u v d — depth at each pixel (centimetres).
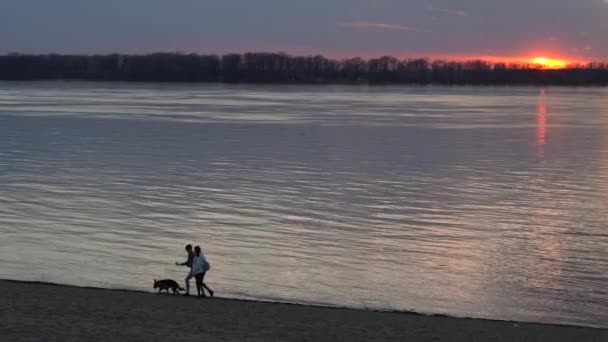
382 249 3055
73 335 1593
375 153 6538
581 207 4006
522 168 5600
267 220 3619
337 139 7788
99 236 3222
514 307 2336
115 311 1844
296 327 1791
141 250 2986
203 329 1709
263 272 2681
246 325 1778
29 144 6925
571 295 2459
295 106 14262
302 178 5012
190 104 14500
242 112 12094
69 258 2839
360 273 2698
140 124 9388
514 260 2889
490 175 5222
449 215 3788
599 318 2247
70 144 6988
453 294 2464
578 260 2891
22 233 3244
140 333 1639
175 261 2822
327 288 2509
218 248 3038
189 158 6072
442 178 5062
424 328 1855
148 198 4194
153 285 2414
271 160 5981
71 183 4684
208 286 2473
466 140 7794
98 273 2636
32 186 4541
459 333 1820
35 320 1703
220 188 4566
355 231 3391
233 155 6303
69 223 3478
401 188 4622
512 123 10331
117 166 5519
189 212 3800
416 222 3603
